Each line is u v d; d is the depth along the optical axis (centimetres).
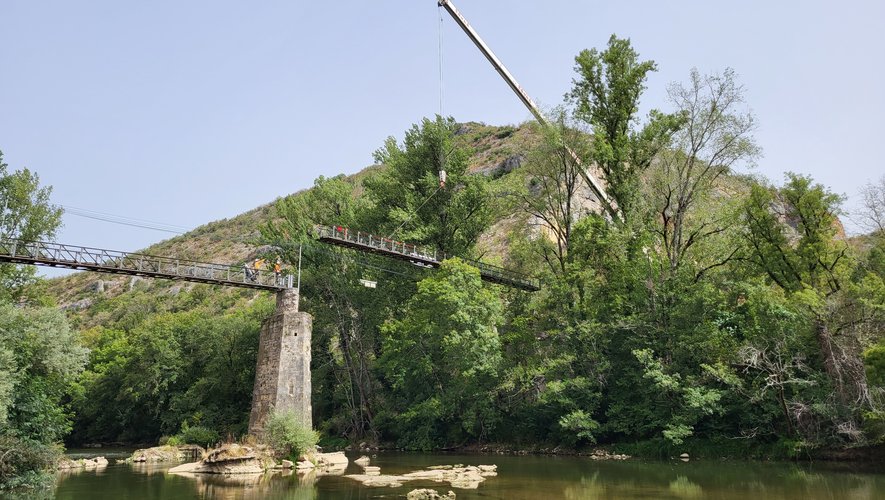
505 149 11838
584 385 3394
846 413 2419
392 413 4569
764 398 2791
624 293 3778
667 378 3022
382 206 5134
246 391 5284
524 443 3938
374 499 1780
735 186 3856
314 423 5234
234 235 16300
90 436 6247
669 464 2753
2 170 3844
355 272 4975
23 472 2159
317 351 5256
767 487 1894
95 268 3128
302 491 1989
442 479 2323
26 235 3806
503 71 5084
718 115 3584
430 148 4969
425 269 4650
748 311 3212
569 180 4466
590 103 4094
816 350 2784
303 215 5197
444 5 4947
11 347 2212
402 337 4325
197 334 5856
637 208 3772
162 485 2198
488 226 4994
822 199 3575
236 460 2695
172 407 5344
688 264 3669
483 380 3959
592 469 2608
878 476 2086
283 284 3672
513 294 4600
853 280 3528
